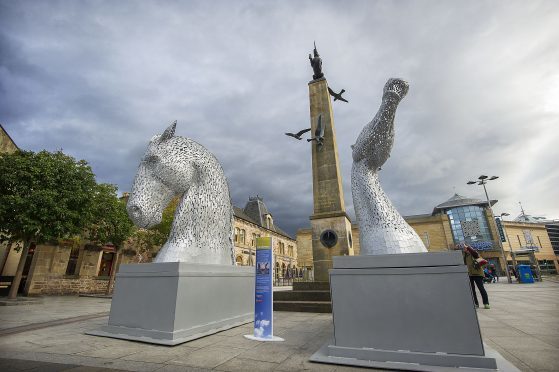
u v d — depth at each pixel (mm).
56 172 12703
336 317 3596
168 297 4660
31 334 5086
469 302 3158
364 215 4406
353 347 3432
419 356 3141
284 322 6293
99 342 4477
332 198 11047
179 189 5855
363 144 4570
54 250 17406
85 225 14406
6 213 11312
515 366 3041
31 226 11367
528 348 3711
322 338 4707
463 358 3010
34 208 11453
